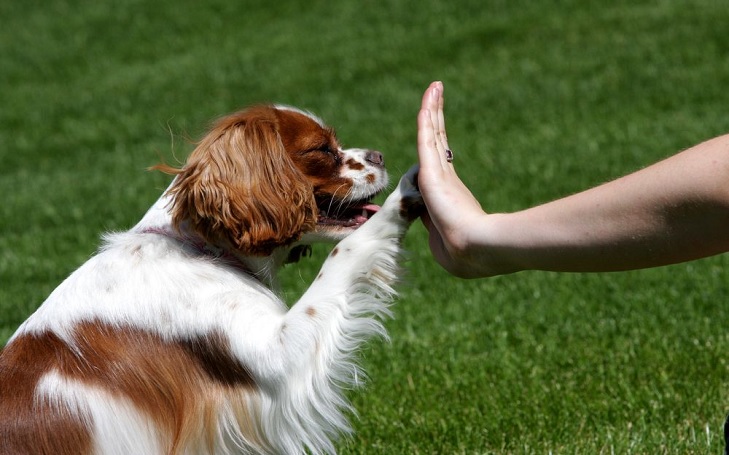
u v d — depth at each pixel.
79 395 5.73
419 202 6.18
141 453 5.79
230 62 29.61
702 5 27.91
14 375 5.86
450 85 24.72
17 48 33.16
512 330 10.30
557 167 17.27
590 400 8.30
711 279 11.26
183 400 5.92
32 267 13.87
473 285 11.96
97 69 30.62
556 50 26.25
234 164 6.54
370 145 20.45
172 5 35.94
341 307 6.10
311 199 6.89
